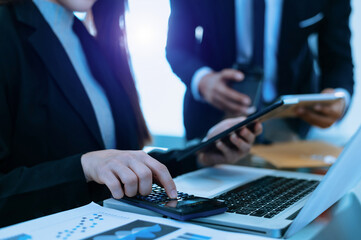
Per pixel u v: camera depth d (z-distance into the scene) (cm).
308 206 48
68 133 86
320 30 187
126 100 107
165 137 378
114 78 106
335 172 50
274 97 187
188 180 83
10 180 68
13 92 80
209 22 177
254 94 139
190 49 185
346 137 196
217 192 71
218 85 141
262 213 56
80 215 55
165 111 385
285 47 180
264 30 175
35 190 67
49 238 45
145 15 347
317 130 213
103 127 97
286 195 69
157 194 64
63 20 96
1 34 80
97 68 101
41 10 93
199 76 166
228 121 108
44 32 87
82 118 88
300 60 185
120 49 107
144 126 113
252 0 171
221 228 52
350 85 177
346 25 183
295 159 123
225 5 174
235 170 97
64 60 89
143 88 386
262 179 85
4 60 79
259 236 48
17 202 67
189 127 182
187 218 53
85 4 95
